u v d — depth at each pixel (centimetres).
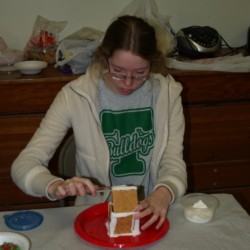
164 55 152
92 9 235
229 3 245
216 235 114
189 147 225
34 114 206
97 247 109
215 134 225
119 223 112
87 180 118
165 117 150
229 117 223
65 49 209
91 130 149
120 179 154
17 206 221
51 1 230
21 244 108
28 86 200
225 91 217
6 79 198
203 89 215
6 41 234
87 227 118
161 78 153
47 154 139
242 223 119
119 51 126
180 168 144
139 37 126
